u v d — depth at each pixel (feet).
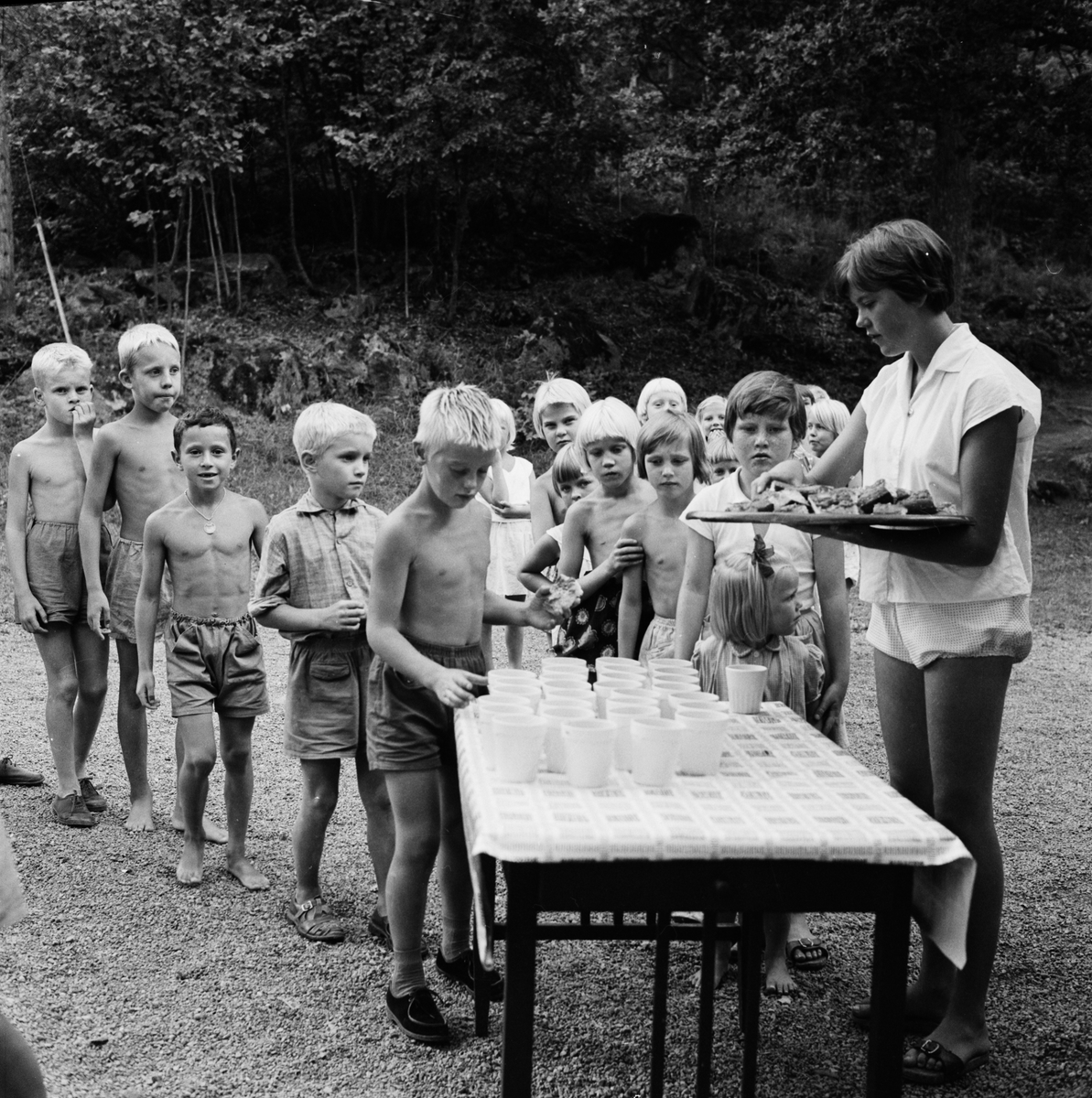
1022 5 44.91
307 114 53.16
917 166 58.39
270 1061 8.96
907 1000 9.70
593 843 6.47
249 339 45.98
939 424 8.54
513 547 19.19
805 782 7.64
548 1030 9.53
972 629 8.64
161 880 12.64
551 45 50.85
